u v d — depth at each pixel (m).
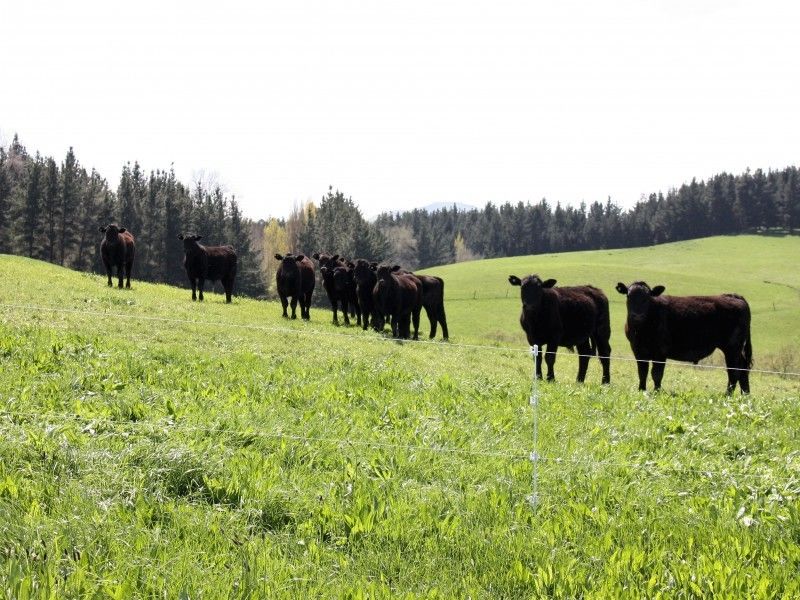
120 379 11.39
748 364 20.08
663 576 6.00
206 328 21.12
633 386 21.22
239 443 8.59
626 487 8.48
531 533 6.81
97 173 121.94
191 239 32.25
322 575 5.65
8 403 9.05
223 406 10.27
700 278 120.50
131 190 117.81
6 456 6.94
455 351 25.28
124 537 5.79
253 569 5.49
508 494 7.81
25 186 103.69
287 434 9.18
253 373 13.28
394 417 11.02
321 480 7.71
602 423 12.19
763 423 13.61
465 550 6.34
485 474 8.59
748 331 19.92
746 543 6.64
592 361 30.56
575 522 7.13
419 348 24.33
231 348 18.30
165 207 103.69
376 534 6.45
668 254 170.75
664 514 7.61
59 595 4.82
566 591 5.72
